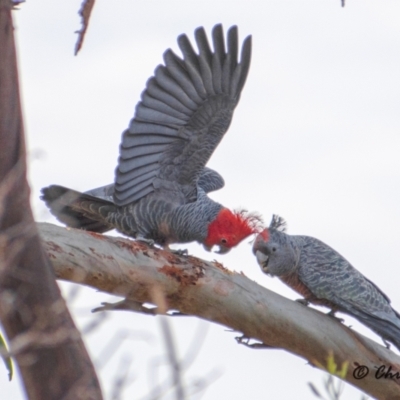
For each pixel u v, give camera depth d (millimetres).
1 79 6980
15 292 6938
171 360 4930
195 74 11836
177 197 12766
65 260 10469
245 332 12234
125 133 11867
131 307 11539
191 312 11898
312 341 12414
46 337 6836
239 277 11969
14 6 7719
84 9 8625
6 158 6922
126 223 12930
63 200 12086
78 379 6922
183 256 11570
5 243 6773
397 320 13414
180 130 12109
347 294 13492
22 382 6980
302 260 13922
